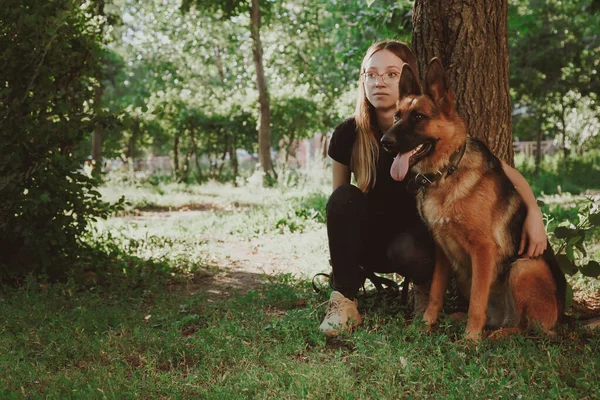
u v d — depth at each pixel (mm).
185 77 25781
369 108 4141
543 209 10453
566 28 21047
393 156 4086
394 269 4207
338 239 4023
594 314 4523
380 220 4227
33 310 4602
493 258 3754
